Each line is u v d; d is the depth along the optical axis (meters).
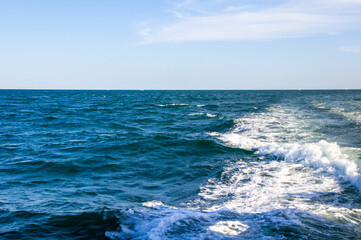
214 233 4.17
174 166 9.26
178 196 6.52
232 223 4.57
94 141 13.66
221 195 6.43
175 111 31.41
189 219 4.78
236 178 7.73
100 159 10.06
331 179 7.18
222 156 10.49
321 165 8.17
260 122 18.67
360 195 6.01
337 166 7.74
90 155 10.66
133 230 4.62
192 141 12.77
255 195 6.23
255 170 8.42
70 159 10.01
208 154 10.82
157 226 4.52
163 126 19.08
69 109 35.81
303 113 24.14
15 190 6.77
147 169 8.91
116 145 12.38
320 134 13.90
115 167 9.10
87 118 24.77
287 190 6.49
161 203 6.01
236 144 12.42
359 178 6.62
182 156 10.61
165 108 36.56
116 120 23.05
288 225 4.41
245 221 4.66
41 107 39.84
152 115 26.98
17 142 13.59
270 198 5.96
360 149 9.04
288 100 50.25
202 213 5.10
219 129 16.92
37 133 16.52
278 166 8.73
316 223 4.51
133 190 6.97
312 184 6.86
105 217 5.20
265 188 6.71
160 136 14.09
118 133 16.16
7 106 41.56
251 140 12.80
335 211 5.07
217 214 5.02
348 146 10.84
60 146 12.47
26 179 7.72
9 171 8.49
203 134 15.38
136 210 5.52
